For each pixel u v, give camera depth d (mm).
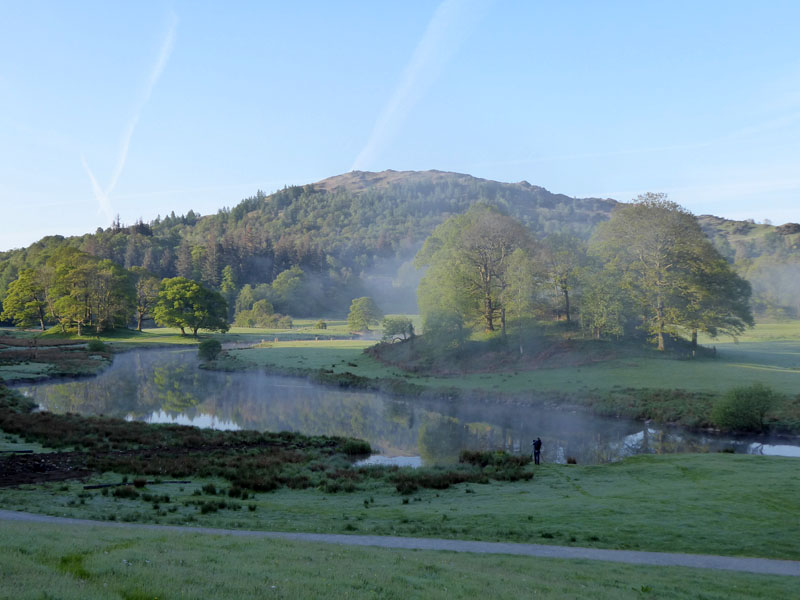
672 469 32750
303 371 89938
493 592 12195
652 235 78250
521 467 36719
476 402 65875
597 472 34219
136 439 42094
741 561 18297
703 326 75812
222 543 15492
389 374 84438
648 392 58781
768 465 32250
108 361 102625
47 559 11539
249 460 37375
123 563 11609
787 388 56094
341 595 10828
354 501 28234
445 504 27266
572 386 65125
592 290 80188
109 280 146250
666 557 18594
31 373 82750
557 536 21078
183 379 86812
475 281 92500
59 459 34875
